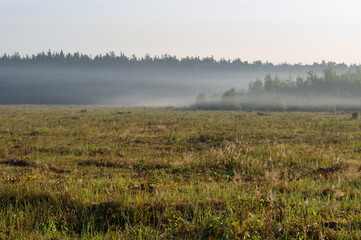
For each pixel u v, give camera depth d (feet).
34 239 22.03
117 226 23.77
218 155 46.24
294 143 67.21
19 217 24.32
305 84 292.20
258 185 34.42
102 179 35.76
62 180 34.68
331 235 21.98
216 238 21.91
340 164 44.70
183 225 23.17
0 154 50.67
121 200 26.55
